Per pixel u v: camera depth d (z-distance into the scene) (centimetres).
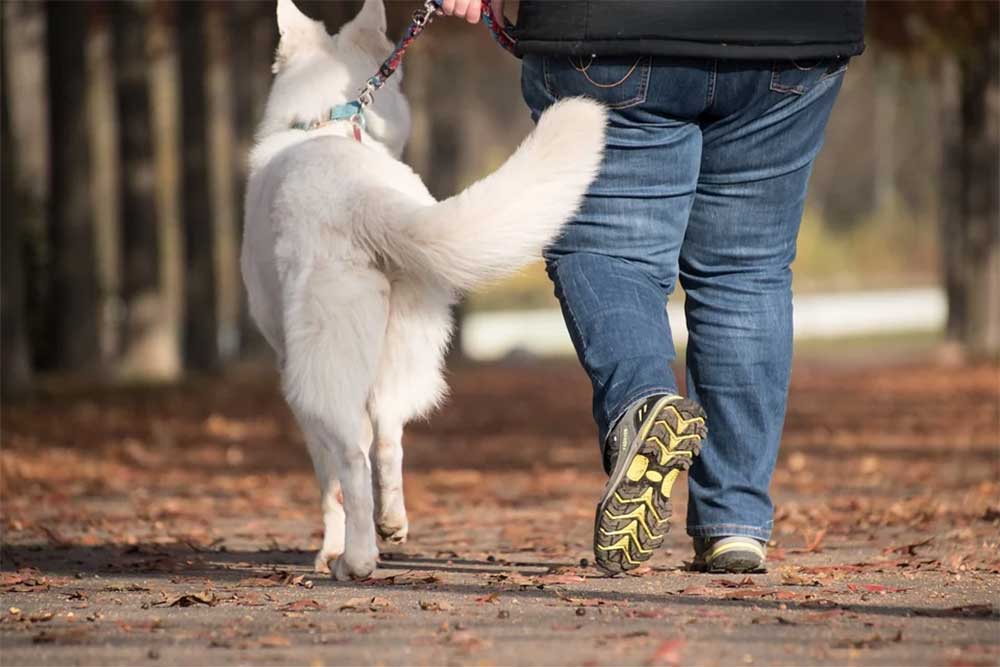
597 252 824
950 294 5325
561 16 785
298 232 855
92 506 1641
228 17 4916
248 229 962
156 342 4503
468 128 10319
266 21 4853
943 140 5991
